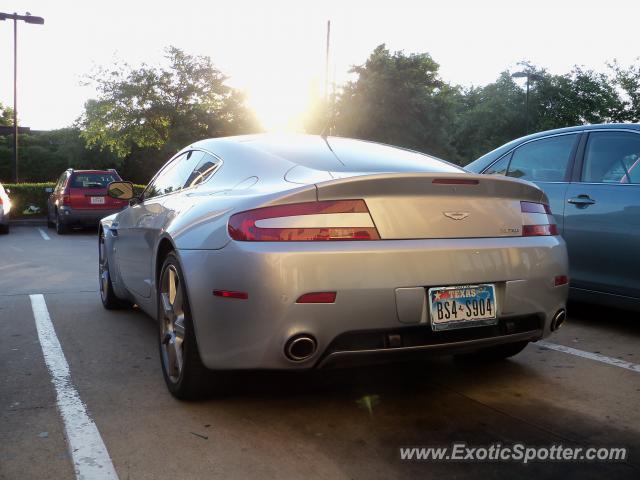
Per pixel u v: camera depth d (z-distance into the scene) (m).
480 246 2.96
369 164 3.40
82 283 7.39
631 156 4.60
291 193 2.76
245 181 3.31
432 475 2.49
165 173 4.56
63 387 3.54
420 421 3.03
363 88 39.66
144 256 4.18
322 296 2.69
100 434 2.88
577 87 43.88
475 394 3.41
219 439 2.83
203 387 3.19
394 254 2.78
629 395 3.38
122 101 34.56
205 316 2.92
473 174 3.02
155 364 4.01
